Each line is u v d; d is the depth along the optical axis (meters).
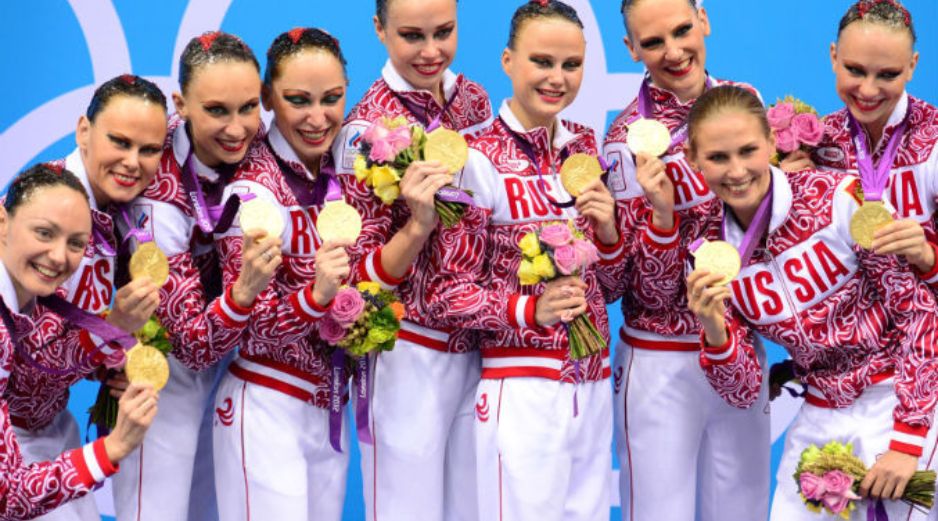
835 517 9.64
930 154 10.34
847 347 9.64
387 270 10.02
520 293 10.12
